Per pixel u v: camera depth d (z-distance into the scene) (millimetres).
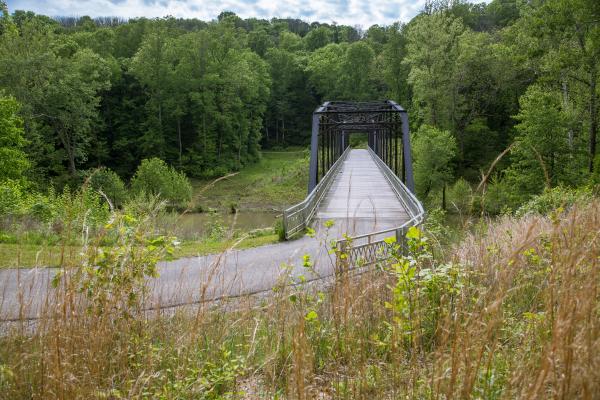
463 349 2834
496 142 55969
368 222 14914
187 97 67625
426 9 59062
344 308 3803
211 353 3738
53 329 3135
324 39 117438
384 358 3795
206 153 66375
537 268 4672
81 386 3107
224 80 67938
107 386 3334
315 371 3756
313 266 4562
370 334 3992
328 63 93812
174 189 40875
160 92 64250
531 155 33188
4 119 28609
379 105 36906
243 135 73062
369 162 40562
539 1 37281
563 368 2516
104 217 12344
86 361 3283
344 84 88562
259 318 4359
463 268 4121
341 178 27891
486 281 4074
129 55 73625
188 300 4430
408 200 16406
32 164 41500
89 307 3568
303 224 14664
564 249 3291
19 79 42562
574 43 29469
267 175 64750
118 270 3832
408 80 54062
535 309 3984
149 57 63438
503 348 3494
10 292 6418
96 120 60250
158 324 4004
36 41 44375
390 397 3320
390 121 34719
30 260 8734
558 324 2391
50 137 50219
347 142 61219
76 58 54562
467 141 53906
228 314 4469
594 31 24969
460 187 38219
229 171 67688
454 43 54906
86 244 3715
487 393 3002
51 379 3059
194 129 68562
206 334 4078
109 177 39188
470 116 53938
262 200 51406
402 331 3631
